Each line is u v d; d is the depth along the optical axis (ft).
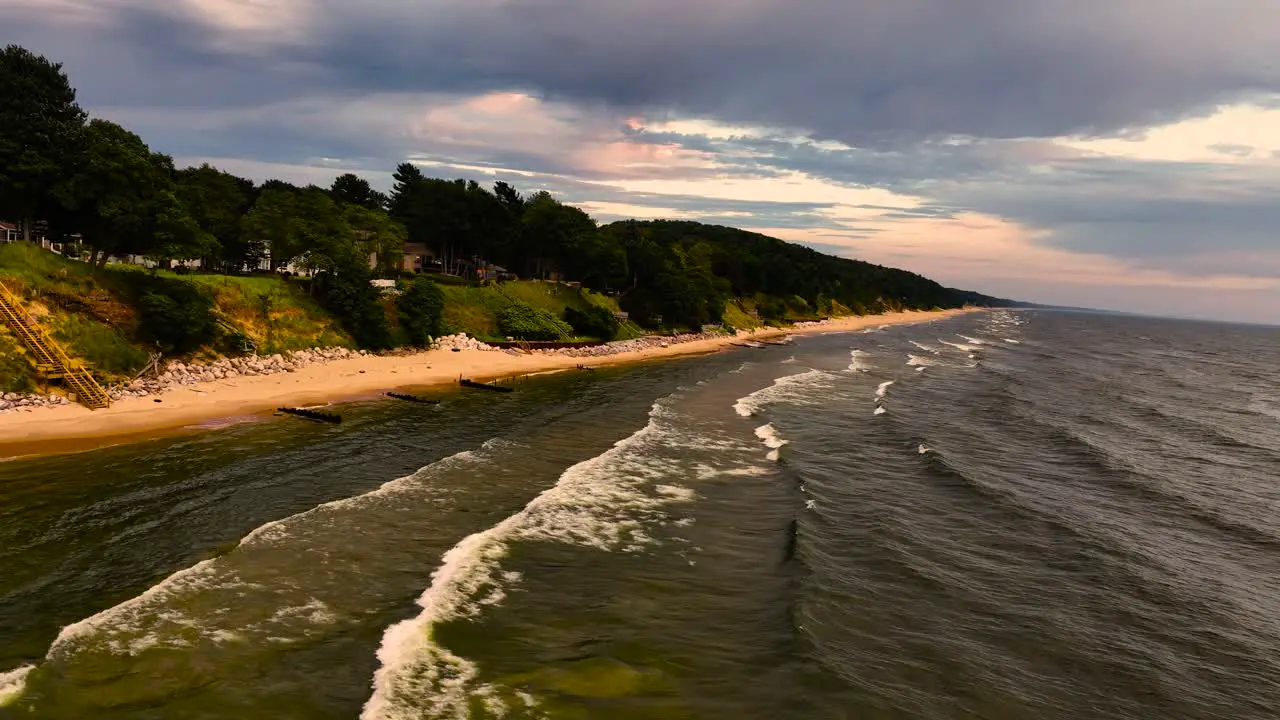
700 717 46.37
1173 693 53.52
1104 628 63.10
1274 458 135.95
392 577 63.98
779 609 62.18
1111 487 108.27
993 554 78.64
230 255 242.37
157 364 136.56
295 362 172.14
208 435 109.29
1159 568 77.56
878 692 50.26
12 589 56.75
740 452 118.32
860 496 96.68
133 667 47.52
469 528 77.05
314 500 82.53
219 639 51.78
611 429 131.23
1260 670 57.62
